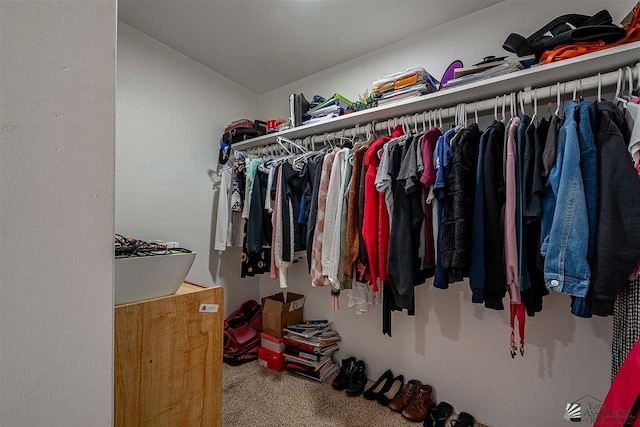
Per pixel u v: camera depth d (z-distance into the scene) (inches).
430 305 65.3
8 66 15.3
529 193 38.7
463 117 52.9
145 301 37.8
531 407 53.9
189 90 82.4
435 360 64.7
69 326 17.7
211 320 45.0
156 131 75.0
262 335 81.9
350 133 68.9
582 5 52.6
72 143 17.8
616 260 31.1
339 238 54.2
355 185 54.2
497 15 60.6
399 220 47.6
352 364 73.3
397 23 67.6
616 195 31.9
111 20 19.8
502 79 46.3
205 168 86.6
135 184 70.9
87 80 18.5
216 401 45.6
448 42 66.7
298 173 70.6
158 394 38.9
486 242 41.2
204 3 62.0
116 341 34.9
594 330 48.9
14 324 15.6
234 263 93.5
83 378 18.3
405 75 58.0
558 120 38.7
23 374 16.0
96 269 19.0
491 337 58.1
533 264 40.6
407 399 62.2
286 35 72.4
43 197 16.6
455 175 42.8
